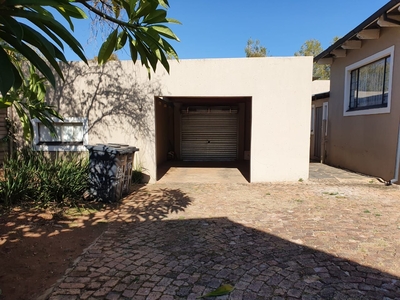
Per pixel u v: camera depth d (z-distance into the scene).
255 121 7.33
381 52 7.68
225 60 7.19
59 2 1.23
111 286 2.74
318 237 3.88
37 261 3.19
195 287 2.73
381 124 7.73
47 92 7.37
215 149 12.28
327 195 6.10
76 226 4.31
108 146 5.62
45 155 7.50
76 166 6.09
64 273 2.97
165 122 11.76
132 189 6.80
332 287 2.71
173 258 3.32
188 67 7.23
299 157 7.38
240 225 4.39
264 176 7.48
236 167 10.39
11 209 4.79
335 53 9.63
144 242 3.77
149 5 1.81
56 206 5.10
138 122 7.40
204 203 5.61
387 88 7.69
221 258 3.31
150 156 7.48
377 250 3.47
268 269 3.05
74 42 1.33
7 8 1.14
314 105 12.92
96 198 5.61
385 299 2.51
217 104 12.09
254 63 7.18
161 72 7.26
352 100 9.55
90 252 3.46
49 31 1.27
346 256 3.33
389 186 6.91
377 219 4.56
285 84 7.19
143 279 2.87
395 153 7.16
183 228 4.28
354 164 9.17
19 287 2.69
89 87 7.39
